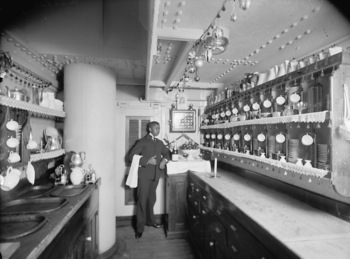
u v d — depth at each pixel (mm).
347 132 1025
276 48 1756
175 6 1187
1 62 1345
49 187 1891
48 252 1038
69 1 1851
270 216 1281
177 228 2779
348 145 1096
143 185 2828
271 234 1055
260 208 1415
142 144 2916
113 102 2406
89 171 2113
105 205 2311
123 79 2930
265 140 1808
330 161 1108
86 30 1896
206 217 2098
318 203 1420
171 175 2799
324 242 979
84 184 1988
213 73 2613
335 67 1096
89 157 2191
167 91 3354
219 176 2479
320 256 864
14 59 1660
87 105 2176
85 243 1713
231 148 2416
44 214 1281
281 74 1627
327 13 1225
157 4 882
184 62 1990
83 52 1905
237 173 2602
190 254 2402
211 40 1361
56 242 1137
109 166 2352
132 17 1956
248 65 2252
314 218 1258
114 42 1945
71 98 2162
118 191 3273
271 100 1767
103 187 2291
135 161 2834
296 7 1180
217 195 1821
